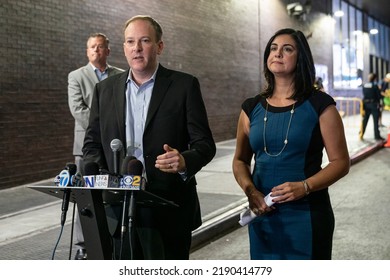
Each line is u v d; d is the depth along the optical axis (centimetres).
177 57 1301
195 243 591
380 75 3494
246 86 1656
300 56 298
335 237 619
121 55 1081
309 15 2161
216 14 1473
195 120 303
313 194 296
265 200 294
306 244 295
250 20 1666
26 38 855
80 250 468
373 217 715
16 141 845
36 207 704
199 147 296
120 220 299
